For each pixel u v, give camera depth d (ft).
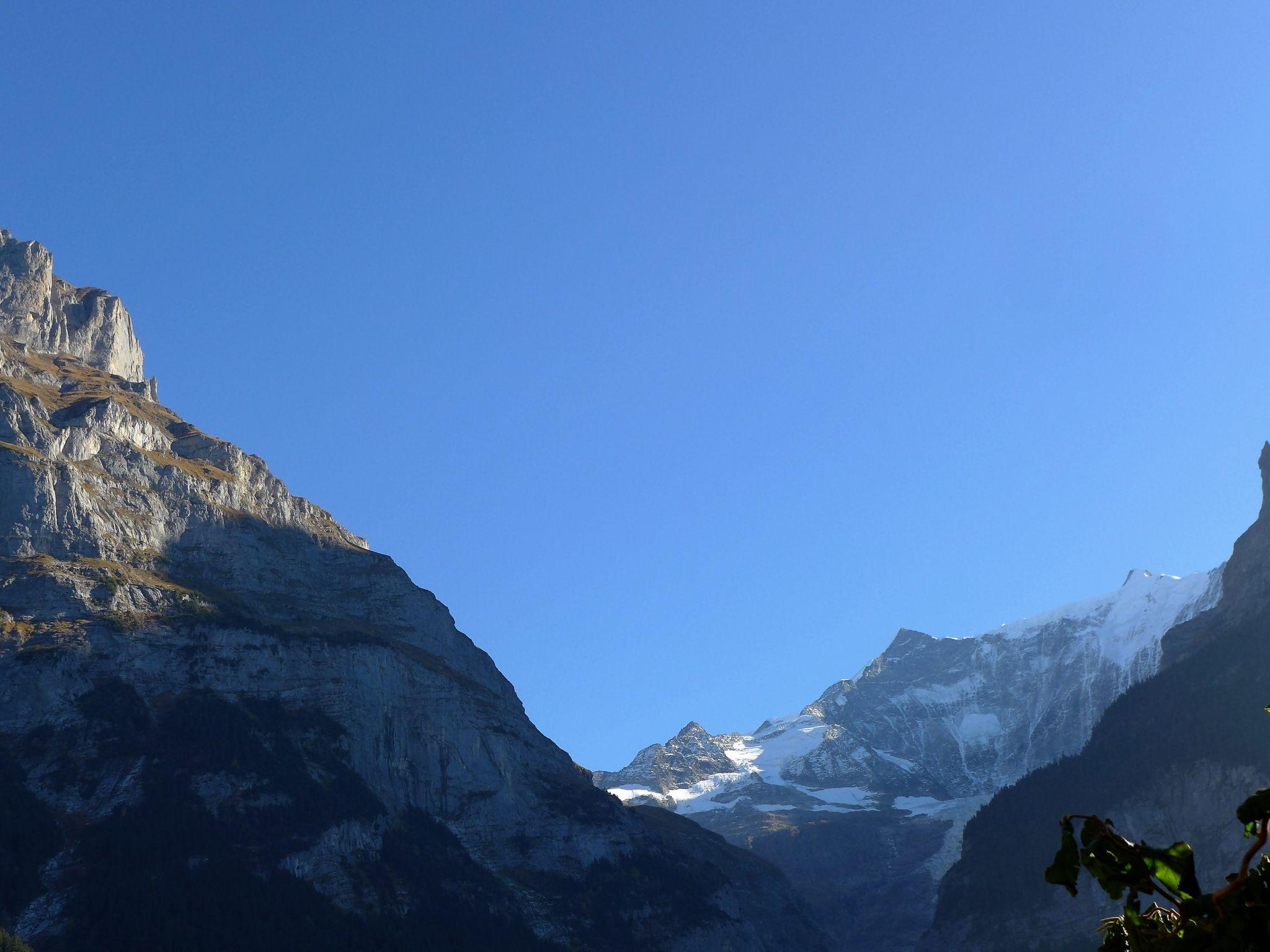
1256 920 48.37
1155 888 50.90
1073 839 52.60
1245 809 49.62
